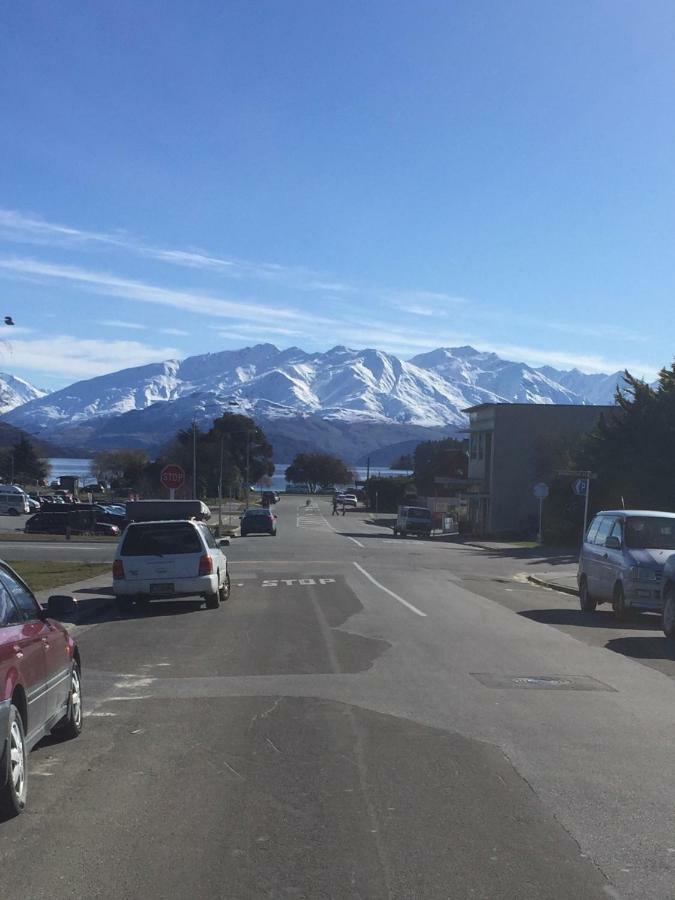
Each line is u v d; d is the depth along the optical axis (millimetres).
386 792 7266
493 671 12445
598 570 19266
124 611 19469
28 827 6469
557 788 7414
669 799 7180
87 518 54125
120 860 5887
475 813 6805
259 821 6598
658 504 45250
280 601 21125
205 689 11172
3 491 78375
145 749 8484
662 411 46062
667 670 12883
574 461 53375
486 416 65625
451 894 5434
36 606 8328
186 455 100562
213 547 20609
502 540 55594
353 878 5637
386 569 31422
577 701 10664
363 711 10008
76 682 8977
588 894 5457
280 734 9016
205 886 5516
